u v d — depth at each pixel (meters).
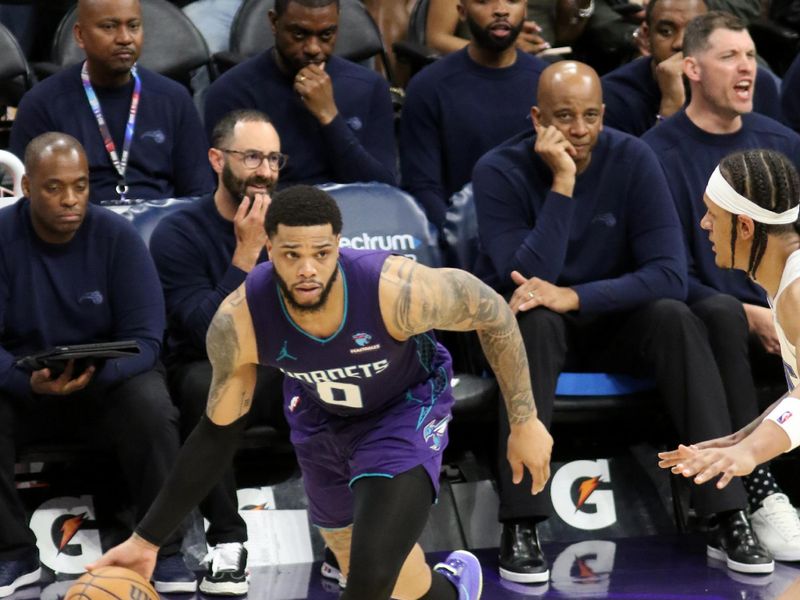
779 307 10.19
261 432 15.62
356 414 11.06
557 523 16.62
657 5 19.97
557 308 15.73
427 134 19.02
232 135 15.77
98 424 14.90
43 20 21.27
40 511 15.40
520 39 21.08
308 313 9.92
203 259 16.06
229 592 14.45
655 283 16.08
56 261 15.12
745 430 10.16
